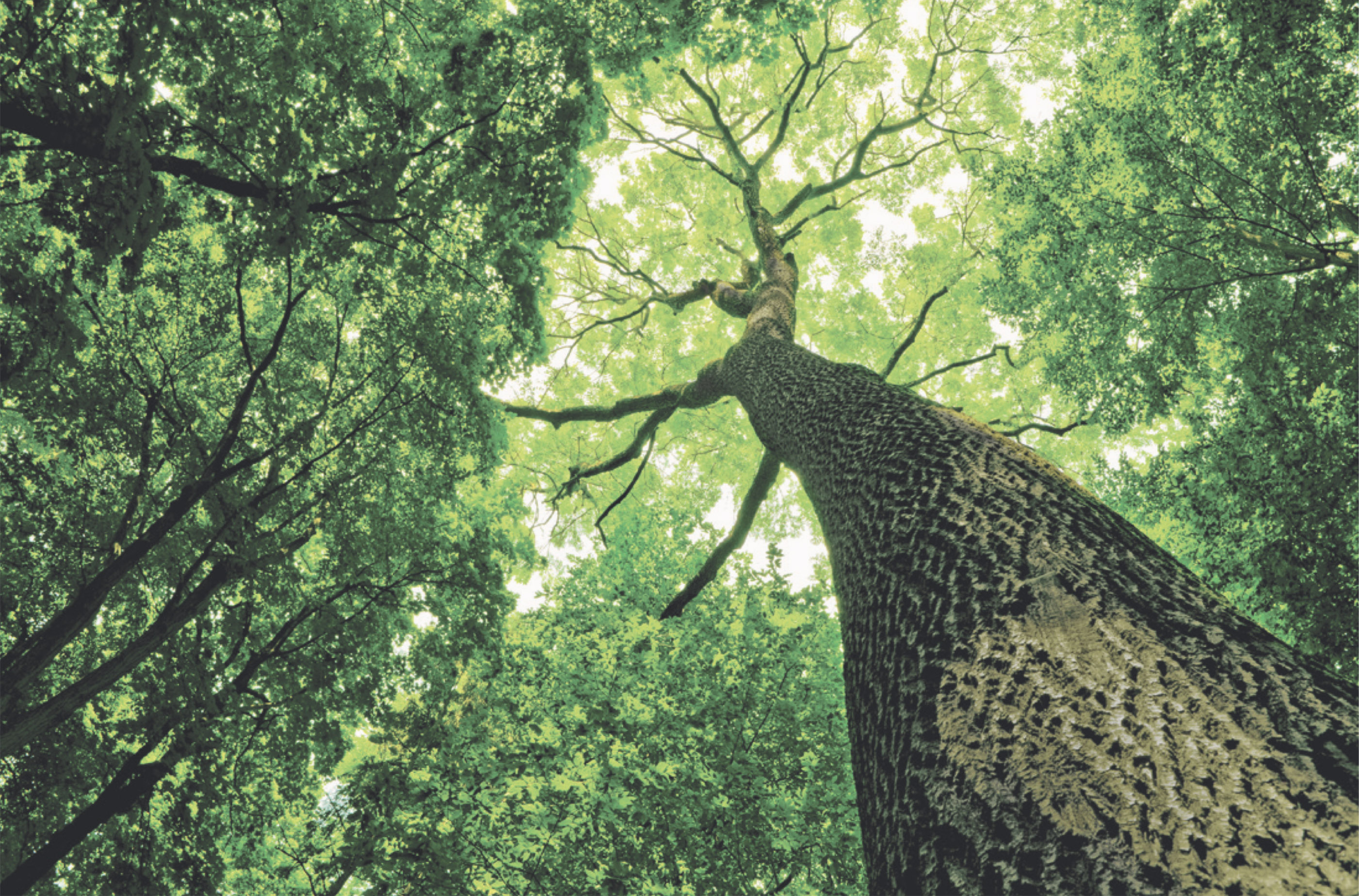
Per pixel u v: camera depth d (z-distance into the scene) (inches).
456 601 279.7
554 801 265.9
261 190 159.5
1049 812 53.7
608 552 374.0
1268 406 305.3
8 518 218.2
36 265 207.6
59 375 203.8
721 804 270.4
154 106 147.4
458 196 196.2
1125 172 310.7
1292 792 48.1
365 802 251.3
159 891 217.6
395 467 268.4
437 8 210.4
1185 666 61.7
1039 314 373.7
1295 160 275.6
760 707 304.5
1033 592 76.3
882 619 91.3
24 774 211.9
